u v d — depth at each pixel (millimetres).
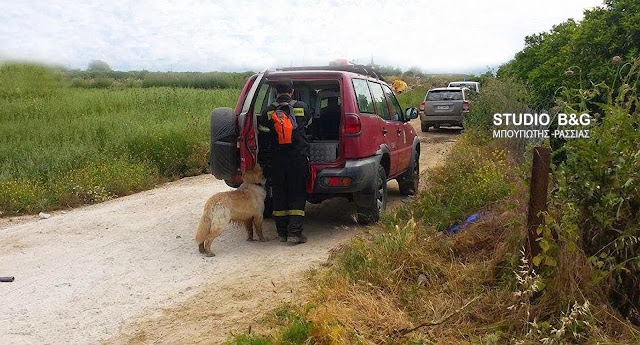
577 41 8805
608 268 4316
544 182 4441
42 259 6746
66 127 14305
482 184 7375
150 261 6562
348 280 5176
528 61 14039
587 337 3924
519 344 3867
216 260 6535
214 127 7191
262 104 7883
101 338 4645
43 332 4770
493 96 13641
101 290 5684
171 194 10477
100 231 7973
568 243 4184
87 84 31672
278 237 7387
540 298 4289
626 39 8055
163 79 36281
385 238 5770
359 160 7168
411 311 4656
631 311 4230
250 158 7160
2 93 19625
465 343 4074
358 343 4020
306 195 7105
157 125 14250
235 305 5188
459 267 5258
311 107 8172
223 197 6832
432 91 20688
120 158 12125
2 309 5246
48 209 9672
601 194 4375
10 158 11648
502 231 5512
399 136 9031
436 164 12422
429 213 7164
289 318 4570
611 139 4336
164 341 4543
